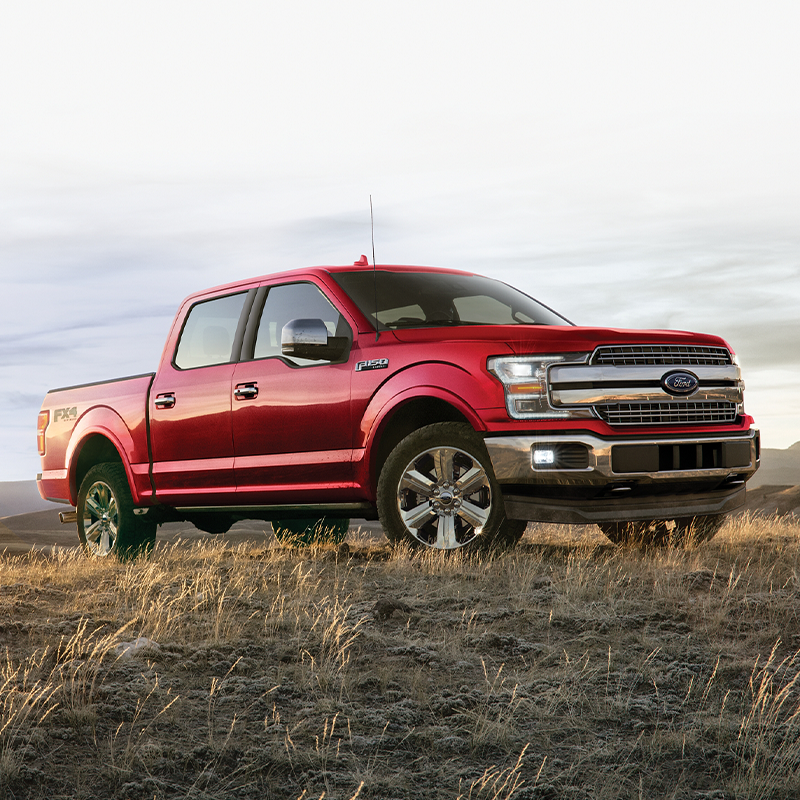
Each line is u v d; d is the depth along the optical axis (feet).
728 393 22.45
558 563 21.04
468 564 20.33
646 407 21.09
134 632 15.48
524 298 26.45
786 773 10.09
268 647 14.57
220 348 26.09
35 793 9.69
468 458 21.49
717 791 9.77
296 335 22.00
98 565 24.16
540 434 20.39
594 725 11.51
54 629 15.64
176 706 12.00
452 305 24.30
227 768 10.34
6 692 12.07
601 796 9.65
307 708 11.93
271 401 23.84
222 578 20.34
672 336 22.02
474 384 20.86
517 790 9.73
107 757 10.50
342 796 9.69
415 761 10.55
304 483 23.47
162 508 27.14
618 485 20.57
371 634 14.94
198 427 25.54
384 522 22.20
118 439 27.78
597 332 21.18
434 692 12.57
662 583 18.22
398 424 23.25
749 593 17.49
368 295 23.72
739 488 23.02
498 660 13.91
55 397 31.27
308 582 19.26
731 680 12.94
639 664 13.46
